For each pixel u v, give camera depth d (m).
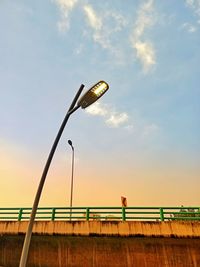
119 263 13.02
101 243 13.59
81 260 13.41
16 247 14.54
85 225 13.83
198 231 12.76
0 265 14.28
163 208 14.05
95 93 7.18
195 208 13.73
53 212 14.94
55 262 13.66
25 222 14.75
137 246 13.22
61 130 7.38
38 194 6.80
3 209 15.95
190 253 12.68
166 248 12.98
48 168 7.04
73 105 7.47
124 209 14.25
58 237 14.10
